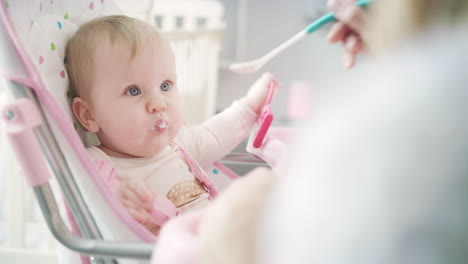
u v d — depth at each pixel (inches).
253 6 93.6
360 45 26.4
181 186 33.6
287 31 91.9
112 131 31.8
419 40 11.7
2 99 46.1
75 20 34.2
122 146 32.4
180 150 36.1
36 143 22.9
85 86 31.6
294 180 12.7
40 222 57.2
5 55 23.4
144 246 22.0
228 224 13.6
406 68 11.6
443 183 10.4
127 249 22.2
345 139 11.9
